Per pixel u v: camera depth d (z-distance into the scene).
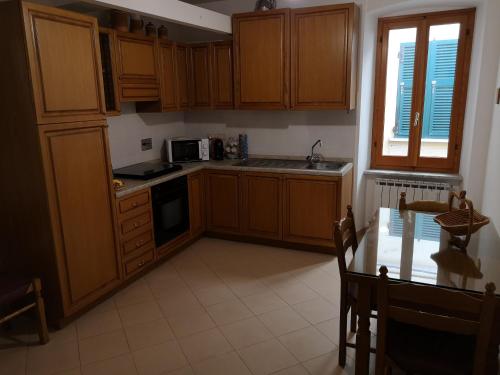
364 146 4.35
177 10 3.38
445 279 1.74
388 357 1.75
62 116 2.59
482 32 3.55
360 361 1.99
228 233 4.39
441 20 3.98
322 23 3.73
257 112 4.58
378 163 4.58
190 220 4.16
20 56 2.35
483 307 1.47
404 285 1.58
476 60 3.75
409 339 1.81
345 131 4.19
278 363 2.37
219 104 4.39
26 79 2.37
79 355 2.48
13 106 2.46
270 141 4.60
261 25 3.96
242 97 4.21
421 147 4.38
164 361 2.41
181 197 3.98
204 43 4.30
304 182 3.86
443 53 4.06
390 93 4.37
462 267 1.86
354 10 3.62
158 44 3.85
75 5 3.34
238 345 2.55
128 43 3.44
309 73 3.88
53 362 2.42
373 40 4.18
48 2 3.24
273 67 4.00
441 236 2.29
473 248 2.09
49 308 2.75
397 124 4.41
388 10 3.94
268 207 4.09
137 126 4.21
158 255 3.69
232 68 4.25
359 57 3.93
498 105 3.29
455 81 4.07
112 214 3.07
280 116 4.48
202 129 4.95
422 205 2.88
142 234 3.45
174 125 4.85
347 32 3.66
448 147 4.25
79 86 2.69
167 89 4.07
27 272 2.76
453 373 1.62
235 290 3.28
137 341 2.62
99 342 2.61
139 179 3.55
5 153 2.57
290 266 3.73
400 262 1.94
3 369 2.36
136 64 3.55
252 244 4.31
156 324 2.81
